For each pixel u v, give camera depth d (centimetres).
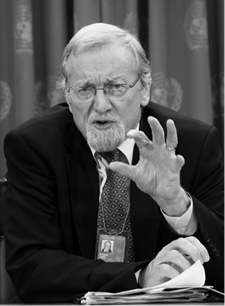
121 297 335
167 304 324
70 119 476
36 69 675
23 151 446
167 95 663
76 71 417
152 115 487
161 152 354
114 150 443
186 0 664
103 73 411
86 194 442
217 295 354
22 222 421
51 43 659
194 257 357
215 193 453
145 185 361
